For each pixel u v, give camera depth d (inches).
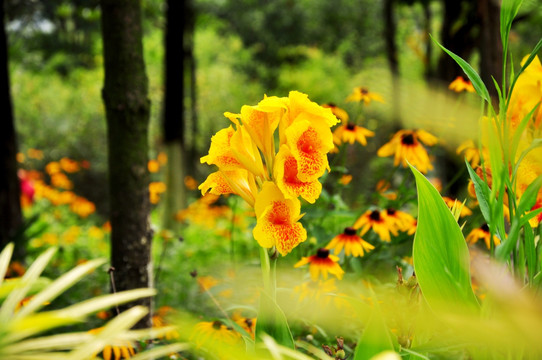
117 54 130.5
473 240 121.6
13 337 50.8
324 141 70.4
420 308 73.5
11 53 338.6
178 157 330.0
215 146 75.6
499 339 53.2
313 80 729.6
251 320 107.3
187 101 582.9
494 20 172.1
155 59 601.6
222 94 681.0
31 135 581.0
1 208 217.6
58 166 407.2
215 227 292.8
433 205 67.0
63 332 130.3
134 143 132.1
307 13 820.0
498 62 171.6
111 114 132.3
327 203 142.6
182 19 343.0
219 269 183.9
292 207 71.6
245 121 71.9
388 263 130.8
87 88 629.3
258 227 70.5
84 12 306.8
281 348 54.9
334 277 119.6
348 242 119.7
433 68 365.1
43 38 554.6
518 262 69.2
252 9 829.8
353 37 828.0
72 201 345.1
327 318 110.0
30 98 602.2
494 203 66.4
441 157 254.8
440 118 157.3
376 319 62.5
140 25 133.4
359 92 148.3
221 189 77.5
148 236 135.6
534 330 45.8
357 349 62.6
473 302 64.6
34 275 57.8
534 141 64.5
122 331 52.2
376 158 321.7
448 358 80.2
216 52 807.7
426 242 66.6
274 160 72.6
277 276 126.3
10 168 218.7
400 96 330.6
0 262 60.3
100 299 51.9
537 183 60.2
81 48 597.3
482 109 69.1
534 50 66.6
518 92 72.9
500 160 65.6
